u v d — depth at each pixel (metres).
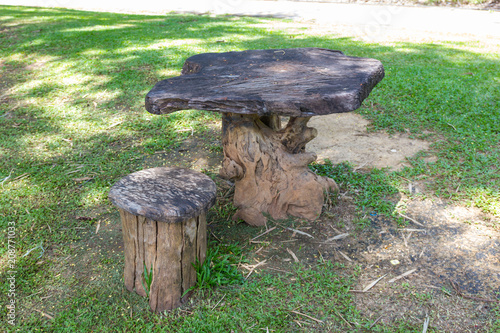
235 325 2.66
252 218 3.59
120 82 6.75
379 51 8.52
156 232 2.59
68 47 8.48
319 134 5.28
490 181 4.07
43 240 3.43
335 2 16.02
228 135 3.54
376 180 4.16
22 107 5.99
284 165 3.56
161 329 2.63
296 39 9.45
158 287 2.72
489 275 2.97
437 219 3.58
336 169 4.39
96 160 4.67
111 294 2.91
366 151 4.80
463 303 2.75
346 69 3.37
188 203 2.57
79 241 3.44
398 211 3.70
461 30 10.94
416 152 4.73
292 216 3.68
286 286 2.96
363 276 3.03
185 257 2.74
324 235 3.46
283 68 3.50
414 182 4.13
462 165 4.39
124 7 15.09
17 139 5.14
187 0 16.48
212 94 2.87
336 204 3.82
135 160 4.69
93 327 2.68
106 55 7.97
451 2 14.77
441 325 2.61
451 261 3.12
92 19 11.48
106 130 5.36
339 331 2.61
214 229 3.58
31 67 7.47
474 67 7.46
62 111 5.86
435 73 7.13
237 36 9.67
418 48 8.86
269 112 2.75
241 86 3.04
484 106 5.79
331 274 3.04
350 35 10.15
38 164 4.58
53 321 2.71
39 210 3.78
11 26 10.14
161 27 10.64
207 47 8.51
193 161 4.67
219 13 13.81
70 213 3.78
